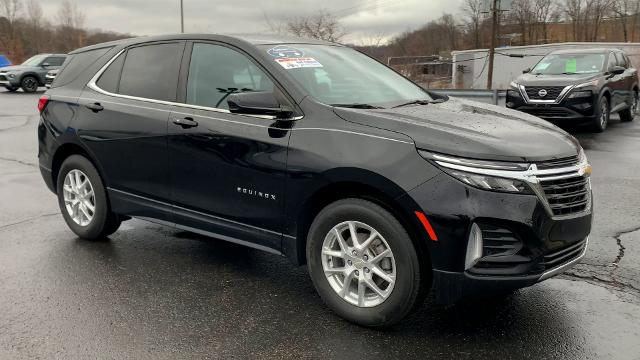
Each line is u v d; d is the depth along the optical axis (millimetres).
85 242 5086
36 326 3471
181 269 4441
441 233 3064
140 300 3863
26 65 25000
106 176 4789
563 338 3328
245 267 4492
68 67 5332
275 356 3146
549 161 3199
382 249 3357
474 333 3402
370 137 3326
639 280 4156
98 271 4387
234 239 4043
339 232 3510
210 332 3420
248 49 4055
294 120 3641
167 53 4527
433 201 3066
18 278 4230
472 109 4066
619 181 7344
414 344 3273
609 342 3281
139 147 4453
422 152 3146
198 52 4336
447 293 3162
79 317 3598
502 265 3100
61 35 64688
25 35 63531
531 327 3467
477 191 3027
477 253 3072
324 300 3629
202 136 4031
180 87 4332
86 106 4875
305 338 3348
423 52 62438
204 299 3889
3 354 3146
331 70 4184
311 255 3623
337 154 3369
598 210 5992
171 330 3439
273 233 3781
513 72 35781
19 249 4879
